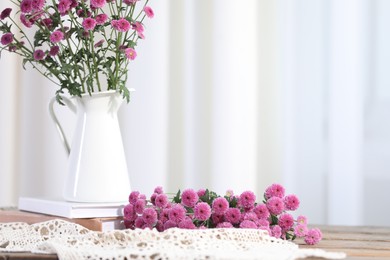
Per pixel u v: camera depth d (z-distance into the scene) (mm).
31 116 2465
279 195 1261
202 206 1188
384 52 2338
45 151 2467
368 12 2338
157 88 2379
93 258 1021
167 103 2420
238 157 2334
